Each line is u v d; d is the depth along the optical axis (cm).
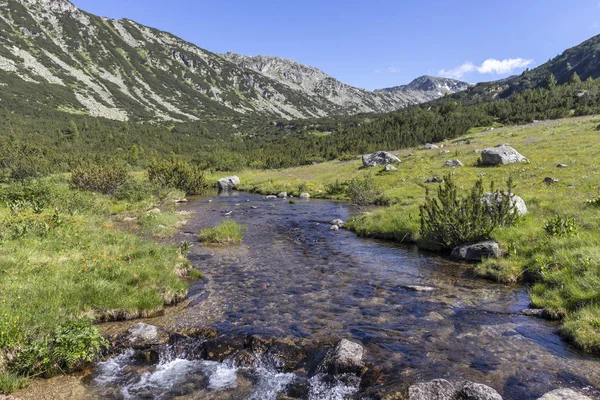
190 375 686
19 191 2094
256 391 629
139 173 6556
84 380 665
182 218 2488
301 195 3941
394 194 2991
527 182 2584
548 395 518
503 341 736
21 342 696
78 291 934
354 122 19588
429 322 848
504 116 8162
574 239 1176
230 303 1011
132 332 818
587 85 9112
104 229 1697
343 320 873
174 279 1117
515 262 1196
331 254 1573
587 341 685
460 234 1473
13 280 934
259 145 14050
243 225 2278
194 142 14438
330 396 600
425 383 578
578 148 3544
